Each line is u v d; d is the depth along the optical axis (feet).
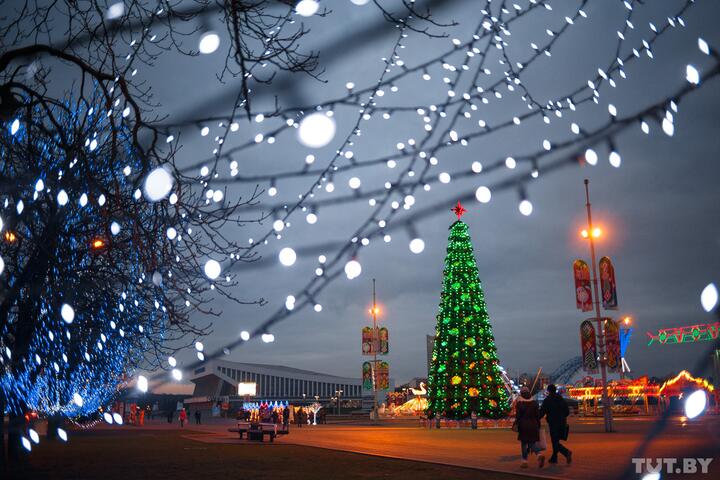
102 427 154.92
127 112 16.46
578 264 89.97
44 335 29.25
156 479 41.91
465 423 123.44
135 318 27.17
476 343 126.21
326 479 40.45
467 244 130.52
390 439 86.22
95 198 18.45
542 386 192.24
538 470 43.93
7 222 19.62
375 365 163.43
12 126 15.60
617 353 88.28
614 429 97.14
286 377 447.83
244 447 75.15
